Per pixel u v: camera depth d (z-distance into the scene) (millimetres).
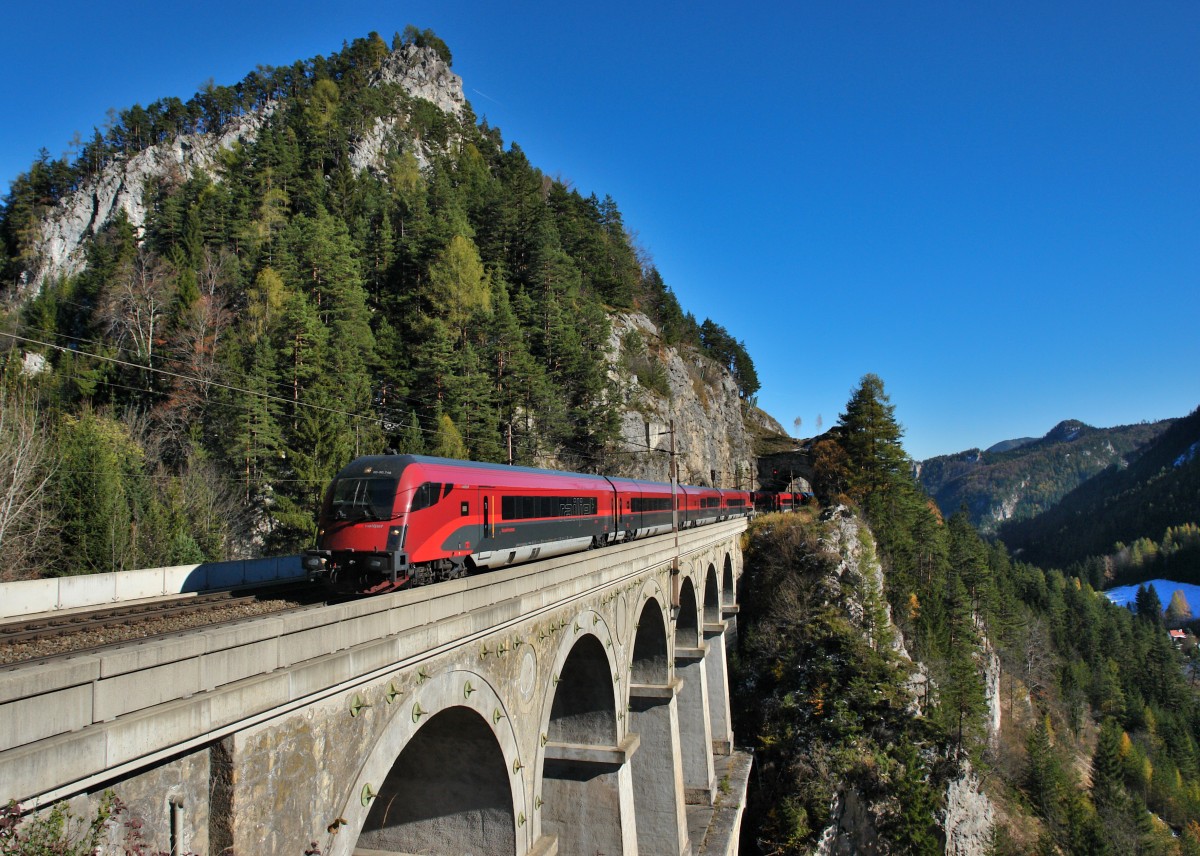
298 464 43969
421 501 17859
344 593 17891
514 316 65875
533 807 16953
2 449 33438
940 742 48469
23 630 14039
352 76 141375
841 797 43656
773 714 49781
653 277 133250
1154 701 107938
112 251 79812
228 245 77688
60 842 6383
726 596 56594
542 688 17562
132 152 123125
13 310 77875
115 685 7027
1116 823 62938
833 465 83625
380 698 11000
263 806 8633
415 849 16469
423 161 125250
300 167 99188
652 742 30953
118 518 35469
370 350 58531
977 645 68062
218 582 21891
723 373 129250
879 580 59438
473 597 13992
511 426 60469
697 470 98875
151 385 53281
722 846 35094
